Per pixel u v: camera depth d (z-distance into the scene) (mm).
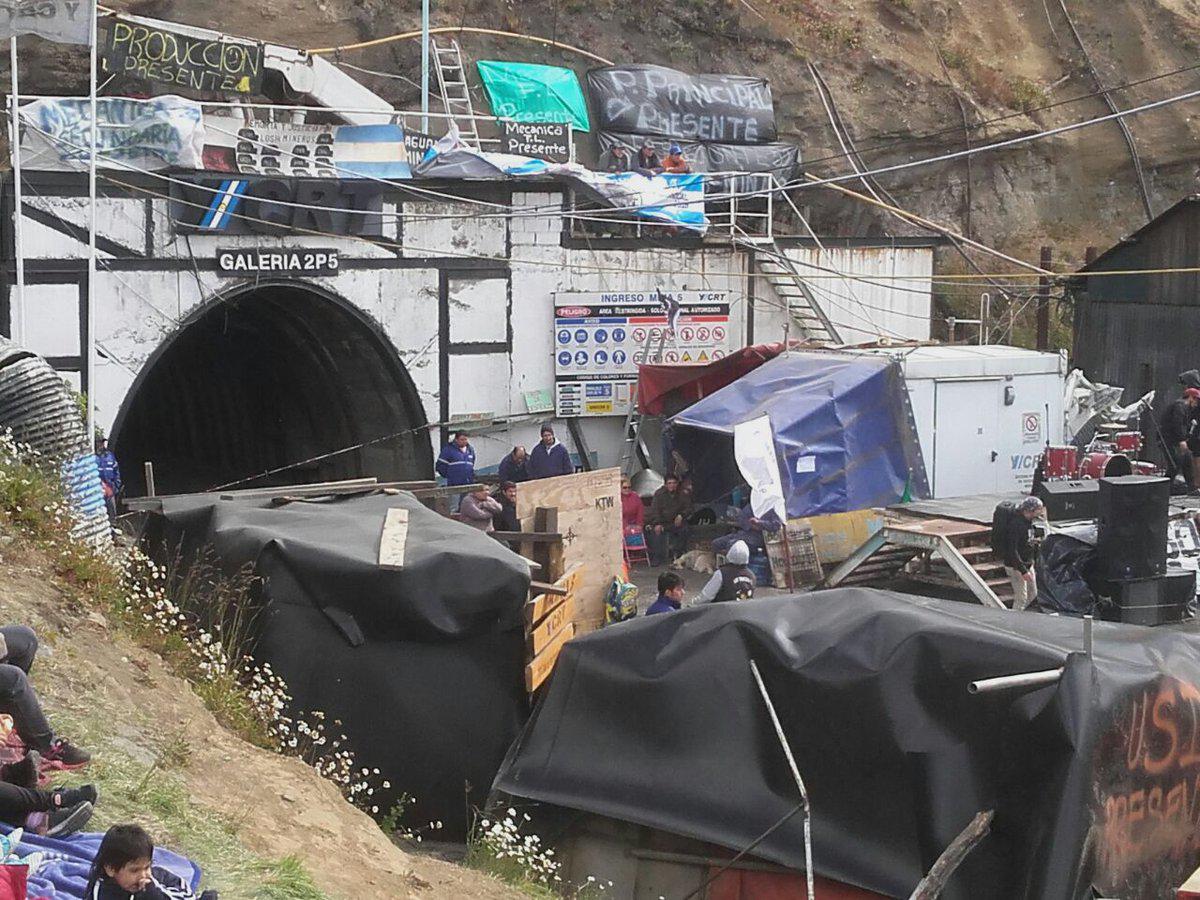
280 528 11281
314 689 10617
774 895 9242
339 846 8391
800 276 25625
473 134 24750
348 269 22391
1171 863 8852
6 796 6762
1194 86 36438
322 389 24781
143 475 28500
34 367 11797
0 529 10398
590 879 9703
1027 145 34781
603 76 28031
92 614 10000
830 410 20609
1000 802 8531
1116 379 29031
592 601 15391
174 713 9211
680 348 25219
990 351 23000
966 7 36469
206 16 26922
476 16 29641
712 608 9953
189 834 7484
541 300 24234
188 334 26109
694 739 9609
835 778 9141
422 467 23578
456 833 10711
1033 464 22562
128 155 20312
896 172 33312
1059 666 8656
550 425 24438
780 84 32438
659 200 24719
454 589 10633
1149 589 15430
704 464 22609
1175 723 8875
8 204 19500
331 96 22641
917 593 18734
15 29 14664
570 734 10039
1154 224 27891
